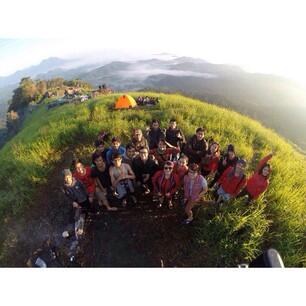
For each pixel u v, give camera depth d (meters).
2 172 8.20
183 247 5.18
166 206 5.97
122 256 5.11
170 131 7.04
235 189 5.38
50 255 5.26
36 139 9.73
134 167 5.57
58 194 6.73
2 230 5.98
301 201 6.30
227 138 9.27
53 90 40.41
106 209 5.98
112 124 10.02
